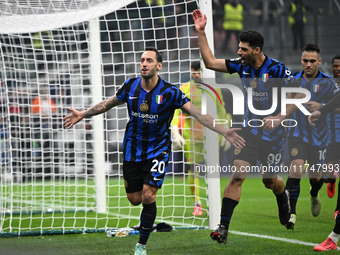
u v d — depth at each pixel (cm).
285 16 5906
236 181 1798
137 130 1759
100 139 3006
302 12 5888
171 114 1767
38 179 4778
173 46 5031
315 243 2014
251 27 5938
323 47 5828
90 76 3188
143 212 1728
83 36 4591
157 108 1731
